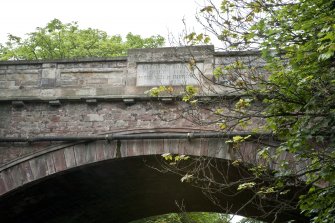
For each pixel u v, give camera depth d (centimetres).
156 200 2064
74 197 1858
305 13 1025
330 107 1010
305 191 1382
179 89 1540
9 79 1639
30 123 1589
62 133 1566
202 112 1486
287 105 1054
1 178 1566
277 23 1057
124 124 1541
